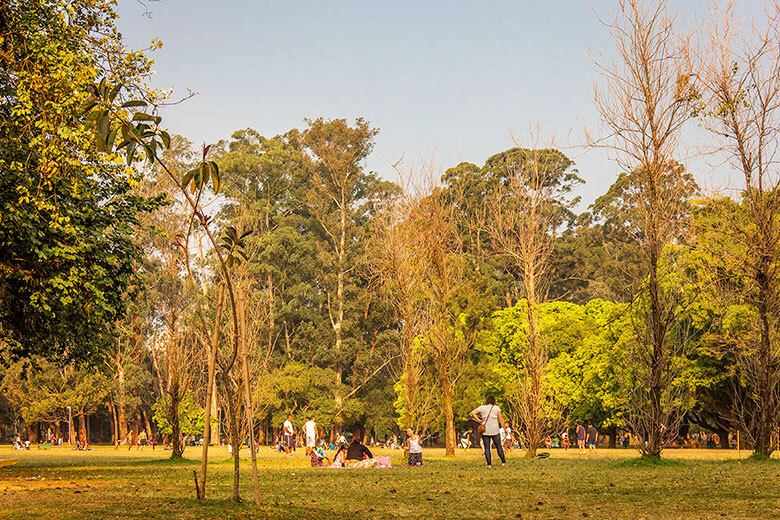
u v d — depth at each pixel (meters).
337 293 79.31
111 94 9.68
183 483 16.97
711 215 23.48
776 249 21.91
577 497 13.56
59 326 23.19
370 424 75.25
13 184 19.64
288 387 69.44
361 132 82.00
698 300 31.70
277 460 32.47
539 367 31.56
